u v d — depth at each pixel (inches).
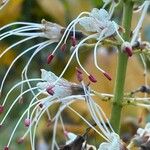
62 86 31.5
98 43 30.0
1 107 30.8
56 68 46.1
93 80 29.2
